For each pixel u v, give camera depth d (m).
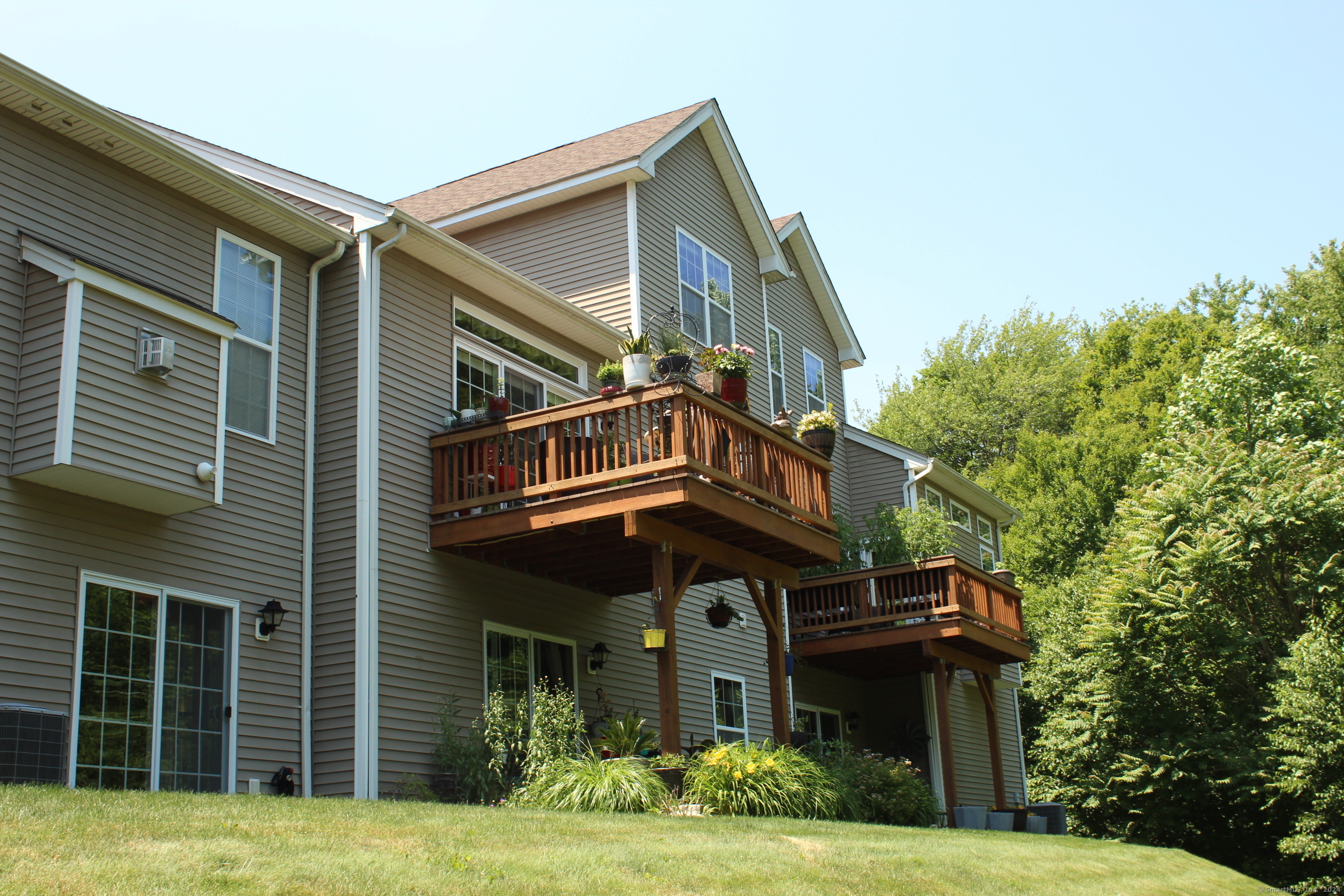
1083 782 23.19
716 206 18.05
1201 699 21.91
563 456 10.83
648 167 15.62
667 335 15.35
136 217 9.70
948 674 18.92
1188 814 21.67
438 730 10.84
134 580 9.00
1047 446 37.03
